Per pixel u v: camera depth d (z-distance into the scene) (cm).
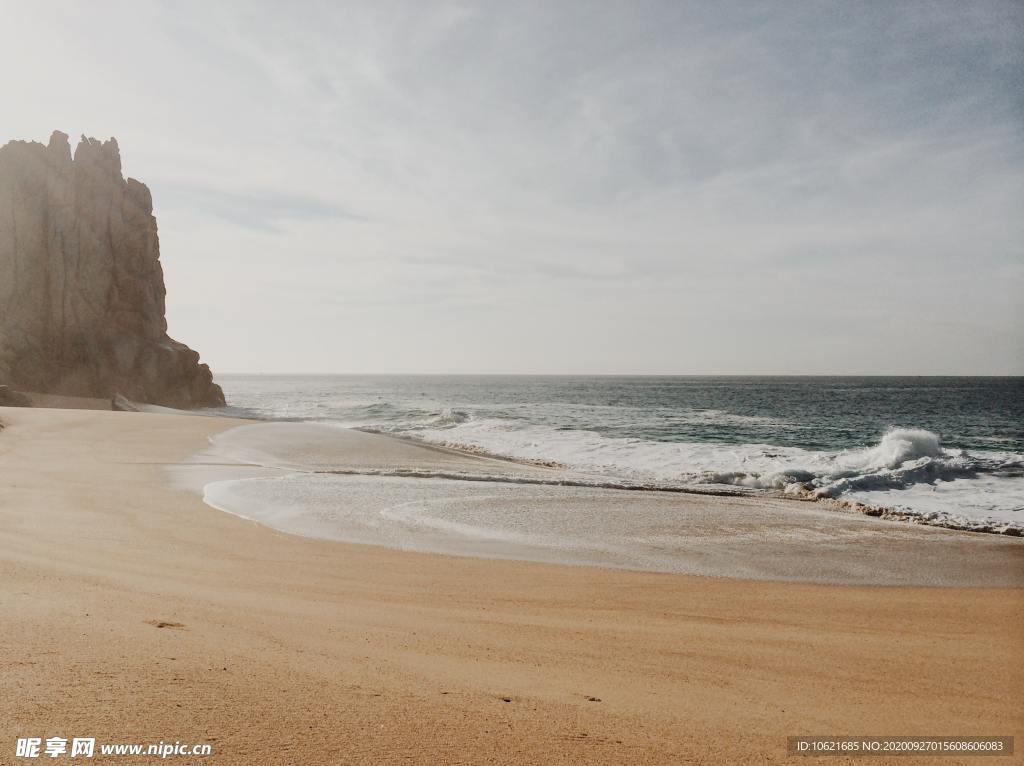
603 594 898
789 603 891
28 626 487
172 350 6806
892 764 382
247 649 496
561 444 3094
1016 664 635
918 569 1129
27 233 6531
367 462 2345
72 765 271
